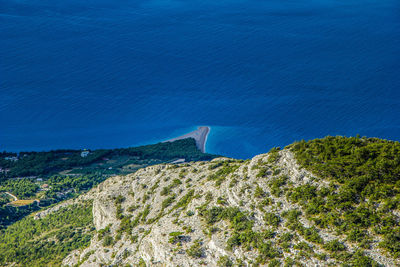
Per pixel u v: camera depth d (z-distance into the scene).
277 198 98.62
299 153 107.19
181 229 102.69
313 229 88.62
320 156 103.19
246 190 103.81
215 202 107.31
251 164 111.50
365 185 92.31
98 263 118.38
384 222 84.44
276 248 88.25
